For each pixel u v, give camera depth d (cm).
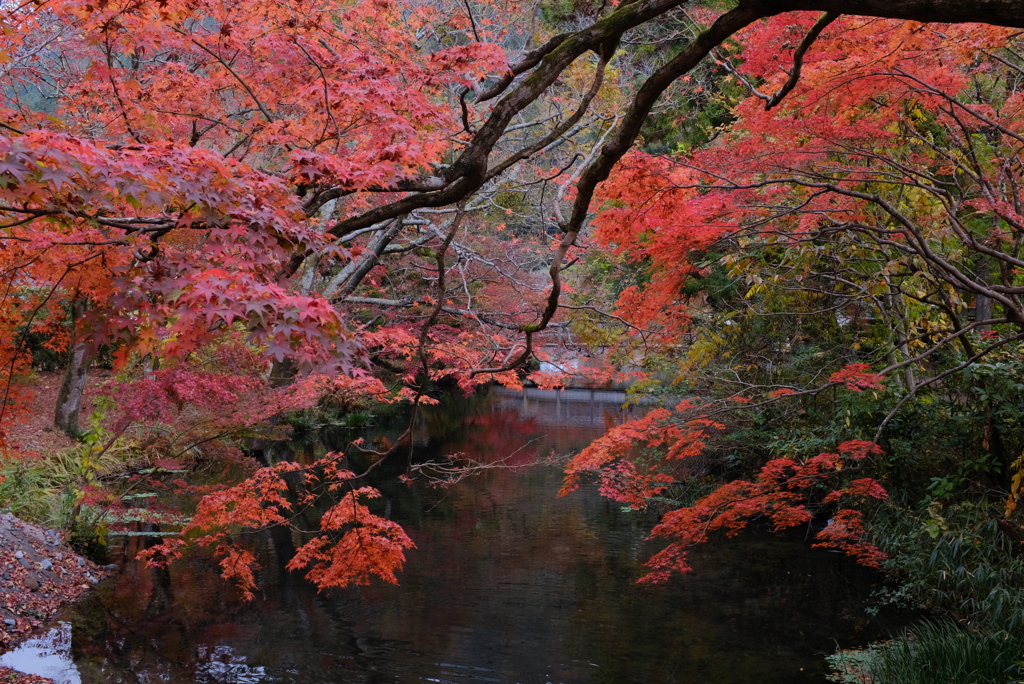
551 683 646
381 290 1293
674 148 1406
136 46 469
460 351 945
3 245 429
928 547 796
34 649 693
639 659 697
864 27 470
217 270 299
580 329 1026
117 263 390
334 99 440
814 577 912
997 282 902
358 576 707
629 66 1262
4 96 495
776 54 507
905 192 719
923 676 589
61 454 1216
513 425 2069
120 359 346
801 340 1027
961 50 468
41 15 569
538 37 988
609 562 991
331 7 546
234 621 786
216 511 781
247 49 528
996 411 794
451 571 957
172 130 584
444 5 927
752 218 634
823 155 559
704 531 718
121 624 767
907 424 912
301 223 355
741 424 1069
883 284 677
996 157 641
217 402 853
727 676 655
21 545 862
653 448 1240
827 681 640
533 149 398
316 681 648
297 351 293
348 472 753
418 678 658
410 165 416
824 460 702
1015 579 698
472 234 1445
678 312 876
